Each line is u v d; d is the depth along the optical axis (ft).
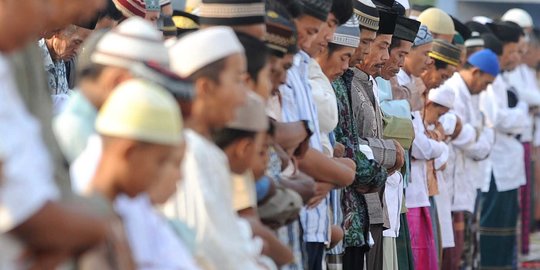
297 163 30.01
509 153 60.80
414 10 52.49
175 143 19.40
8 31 17.66
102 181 19.29
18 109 16.88
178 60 24.03
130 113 19.06
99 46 22.71
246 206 25.89
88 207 17.87
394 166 38.11
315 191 30.14
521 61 69.41
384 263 39.75
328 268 34.53
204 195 22.88
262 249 26.02
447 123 50.14
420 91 46.21
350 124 35.12
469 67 54.34
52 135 20.18
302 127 29.53
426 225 45.50
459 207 52.90
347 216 35.14
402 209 41.83
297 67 31.37
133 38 22.54
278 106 30.07
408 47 41.57
